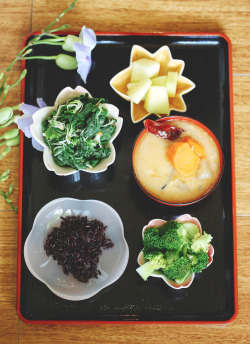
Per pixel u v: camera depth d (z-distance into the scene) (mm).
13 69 634
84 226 581
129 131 612
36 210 598
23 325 587
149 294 581
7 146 620
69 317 574
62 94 581
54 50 632
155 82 600
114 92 622
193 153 557
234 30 649
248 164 622
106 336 586
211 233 597
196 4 647
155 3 651
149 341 586
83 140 558
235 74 640
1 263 599
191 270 557
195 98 622
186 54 633
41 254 586
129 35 625
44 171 604
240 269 602
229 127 615
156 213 596
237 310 575
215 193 603
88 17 646
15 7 646
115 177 604
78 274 574
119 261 583
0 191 601
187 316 580
